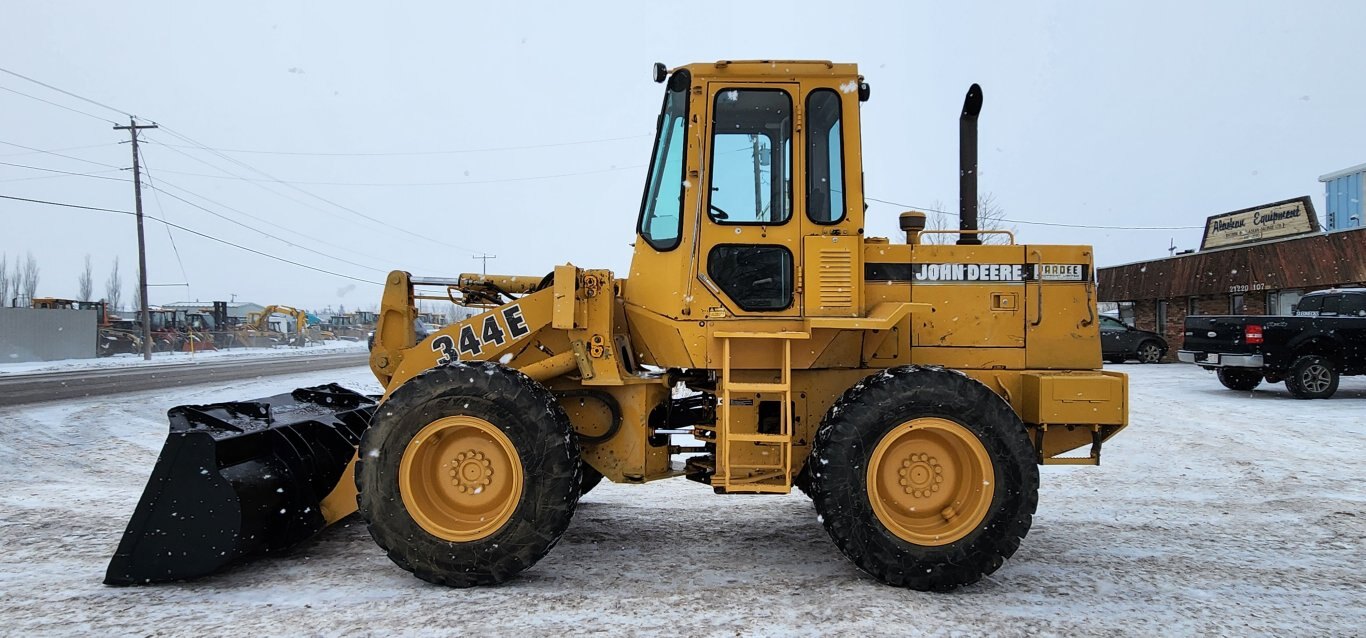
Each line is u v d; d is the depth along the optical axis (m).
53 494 5.22
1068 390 3.65
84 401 11.50
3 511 4.73
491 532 3.37
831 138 3.82
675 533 4.33
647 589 3.38
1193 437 7.54
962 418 3.37
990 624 2.99
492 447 3.51
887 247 3.91
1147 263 19.78
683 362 3.79
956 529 3.38
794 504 5.06
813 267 3.75
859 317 3.72
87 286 71.19
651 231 3.94
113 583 3.37
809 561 3.80
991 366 3.91
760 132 3.85
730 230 3.78
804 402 3.85
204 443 3.40
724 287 3.78
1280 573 3.65
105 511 4.73
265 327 43.50
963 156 4.35
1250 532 4.37
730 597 3.27
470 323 4.00
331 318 63.44
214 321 41.72
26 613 3.06
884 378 3.44
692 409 4.50
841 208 3.78
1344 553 3.97
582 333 3.81
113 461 6.54
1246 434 7.70
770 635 2.86
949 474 3.50
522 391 3.42
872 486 3.38
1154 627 2.98
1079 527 4.47
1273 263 15.45
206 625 2.95
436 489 3.53
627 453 3.87
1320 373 10.50
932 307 3.81
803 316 3.75
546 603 3.20
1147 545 4.11
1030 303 3.93
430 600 3.23
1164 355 18.62
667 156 3.96
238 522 3.37
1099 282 22.28
